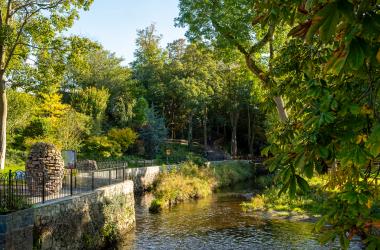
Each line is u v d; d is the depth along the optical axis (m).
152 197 26.92
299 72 4.59
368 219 2.95
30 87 23.81
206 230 17.11
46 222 10.97
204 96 53.19
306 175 2.39
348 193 2.82
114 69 54.47
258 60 22.02
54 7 23.11
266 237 15.67
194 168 33.94
